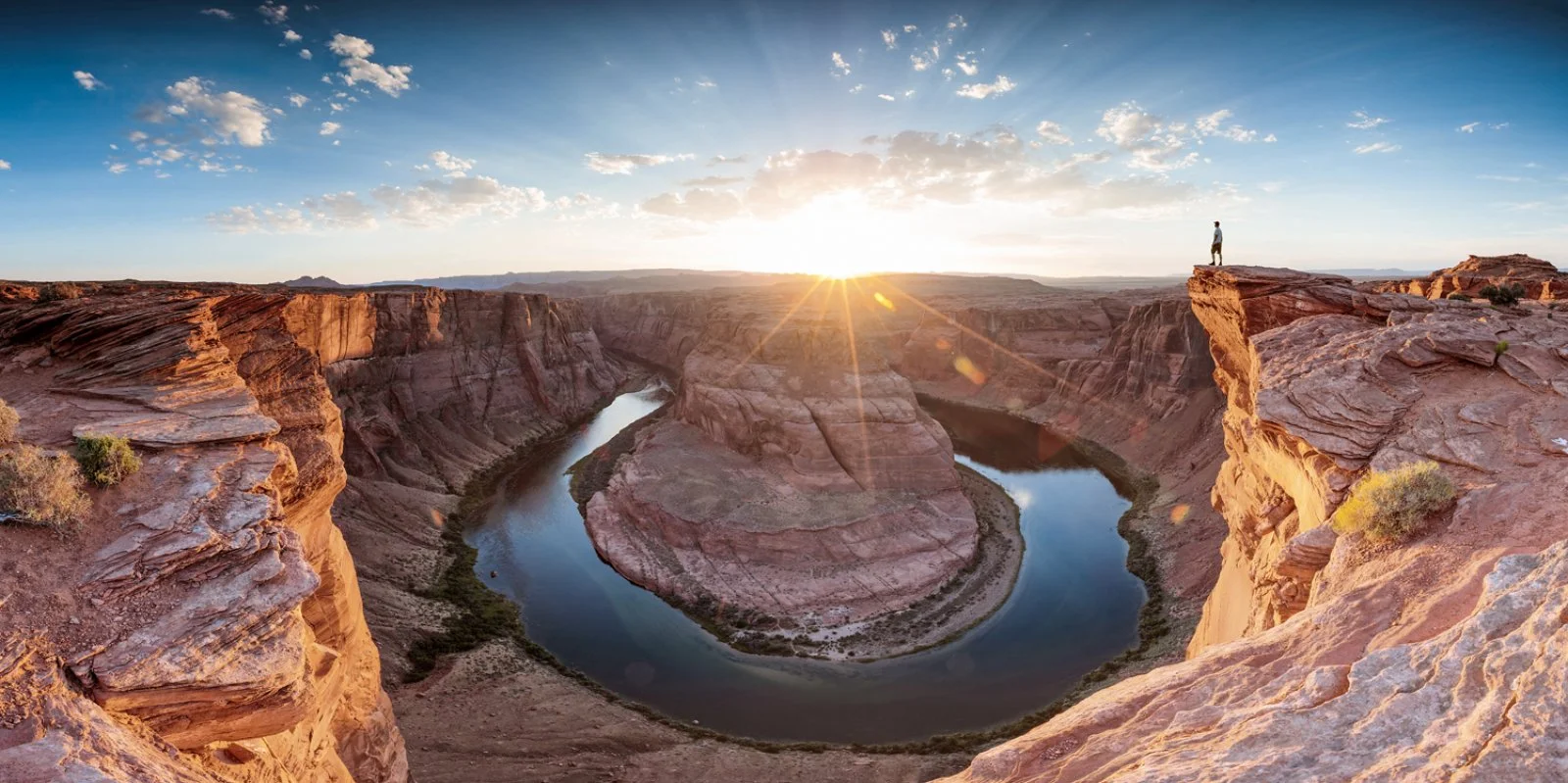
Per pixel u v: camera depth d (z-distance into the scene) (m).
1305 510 17.34
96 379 16.59
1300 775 6.85
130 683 9.05
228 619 10.33
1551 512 11.21
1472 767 5.92
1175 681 10.77
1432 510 12.61
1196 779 7.35
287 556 11.77
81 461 12.15
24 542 10.46
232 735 10.40
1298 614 11.62
